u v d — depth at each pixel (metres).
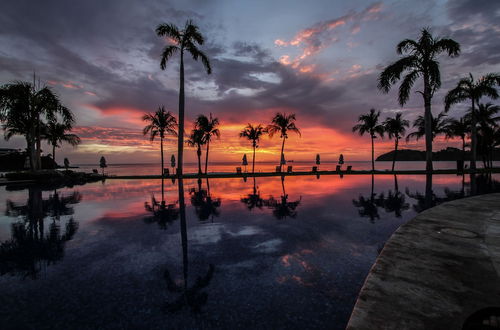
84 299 2.21
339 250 3.34
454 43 12.56
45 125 20.64
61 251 3.43
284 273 2.68
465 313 1.55
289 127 24.05
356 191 9.55
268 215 5.63
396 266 2.29
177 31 16.55
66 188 11.69
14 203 7.48
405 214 5.50
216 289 2.36
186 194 9.29
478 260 2.42
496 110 21.28
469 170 19.64
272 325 1.82
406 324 1.45
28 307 2.09
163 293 2.30
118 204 7.23
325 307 2.04
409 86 13.78
